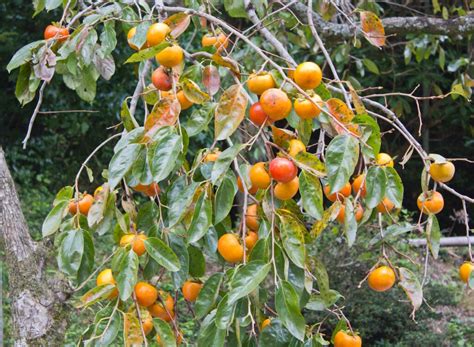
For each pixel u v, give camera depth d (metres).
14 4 8.91
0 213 2.39
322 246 5.30
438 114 9.76
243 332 2.26
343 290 5.25
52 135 10.00
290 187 2.14
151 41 2.23
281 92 2.07
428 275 6.36
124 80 9.36
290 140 2.17
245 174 2.22
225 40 2.30
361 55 8.38
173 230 2.27
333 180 2.05
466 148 10.70
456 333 5.96
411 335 5.47
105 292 2.17
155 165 2.09
